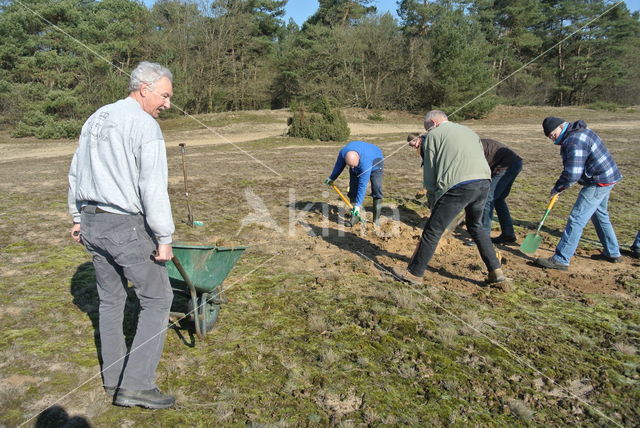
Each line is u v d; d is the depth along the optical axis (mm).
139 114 2609
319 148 19141
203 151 18188
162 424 2705
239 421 2742
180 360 3320
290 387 3047
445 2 40312
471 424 2766
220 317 3957
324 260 5371
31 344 3504
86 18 28438
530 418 2820
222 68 39969
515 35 41094
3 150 22500
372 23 40250
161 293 2836
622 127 26547
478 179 4281
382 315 3996
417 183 10250
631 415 2887
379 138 23250
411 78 38656
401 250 5809
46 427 2660
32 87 27250
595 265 5363
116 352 2914
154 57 35781
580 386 3148
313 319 3828
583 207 4969
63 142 25375
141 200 2619
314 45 40531
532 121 33125
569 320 4035
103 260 2783
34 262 5168
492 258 4570
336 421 2758
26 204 8141
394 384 3121
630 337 3758
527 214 7617
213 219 7098
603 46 41406
